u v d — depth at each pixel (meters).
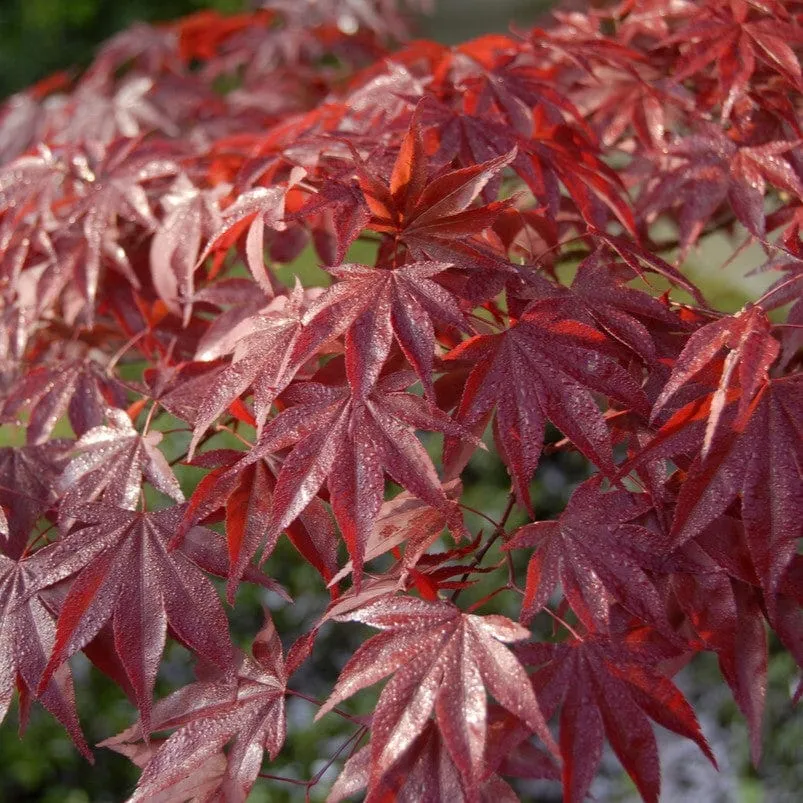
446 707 0.55
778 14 0.71
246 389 0.61
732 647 0.59
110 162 0.75
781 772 1.24
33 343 0.78
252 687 0.61
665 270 0.63
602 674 0.57
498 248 0.63
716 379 0.59
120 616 0.59
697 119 0.74
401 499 0.61
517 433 0.58
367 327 0.57
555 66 0.79
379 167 0.64
